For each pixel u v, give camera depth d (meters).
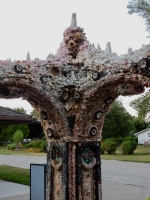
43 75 2.70
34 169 3.15
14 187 5.25
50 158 2.98
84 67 2.74
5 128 20.80
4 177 6.24
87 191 2.88
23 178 6.04
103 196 4.59
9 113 5.27
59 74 2.80
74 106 2.79
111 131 16.52
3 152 15.30
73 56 2.91
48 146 3.03
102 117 2.94
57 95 2.79
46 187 3.06
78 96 2.75
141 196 4.59
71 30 2.95
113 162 9.59
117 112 16.86
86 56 2.76
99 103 2.81
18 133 17.84
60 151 2.89
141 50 2.36
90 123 2.89
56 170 2.94
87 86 2.70
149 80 2.28
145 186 5.44
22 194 4.69
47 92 2.72
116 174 6.96
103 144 13.15
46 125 2.98
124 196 4.59
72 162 2.83
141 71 2.30
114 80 2.53
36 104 2.91
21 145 17.81
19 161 10.16
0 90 2.60
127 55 2.46
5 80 2.51
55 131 2.91
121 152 13.59
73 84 2.75
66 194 2.79
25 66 2.61
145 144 20.06
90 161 2.90
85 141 2.89
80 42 2.94
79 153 2.84
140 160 9.99
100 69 2.62
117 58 2.52
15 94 2.65
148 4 6.03
